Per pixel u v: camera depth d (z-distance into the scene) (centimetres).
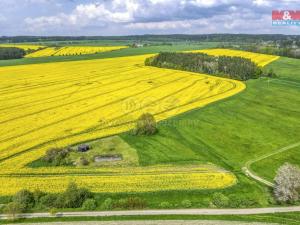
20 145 9056
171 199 7012
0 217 6294
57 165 8156
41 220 6203
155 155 8719
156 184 7469
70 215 6375
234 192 7281
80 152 8769
